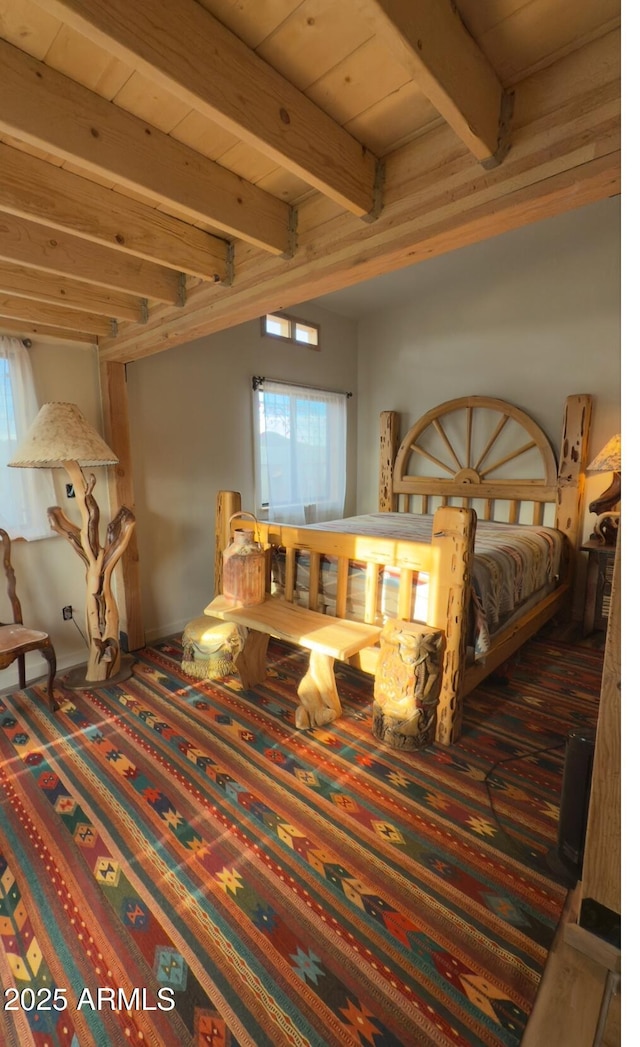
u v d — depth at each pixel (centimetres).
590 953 77
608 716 73
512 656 263
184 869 142
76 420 239
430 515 405
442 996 108
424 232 133
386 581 220
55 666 235
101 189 159
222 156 141
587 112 103
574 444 340
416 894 134
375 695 209
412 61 84
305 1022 103
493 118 110
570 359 348
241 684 263
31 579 273
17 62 106
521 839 154
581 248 334
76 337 276
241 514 272
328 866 143
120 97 120
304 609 241
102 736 212
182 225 181
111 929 124
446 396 423
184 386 333
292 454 413
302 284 168
